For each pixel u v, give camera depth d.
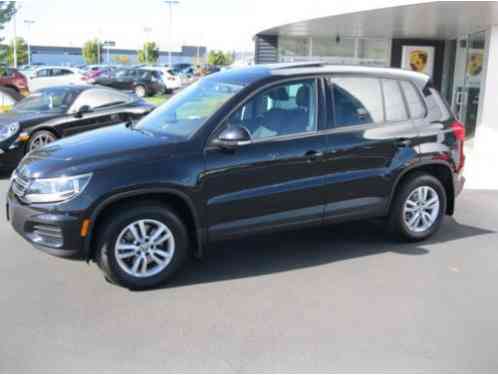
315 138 5.12
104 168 4.40
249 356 3.66
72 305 4.35
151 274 4.64
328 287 4.77
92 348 3.72
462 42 15.31
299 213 5.14
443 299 4.57
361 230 6.36
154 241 4.63
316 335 3.94
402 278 5.00
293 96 5.11
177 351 3.71
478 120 12.24
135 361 3.58
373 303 4.47
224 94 5.07
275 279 4.93
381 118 5.55
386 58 17.06
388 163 5.51
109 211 4.52
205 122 4.82
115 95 10.56
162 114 5.45
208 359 3.62
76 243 4.36
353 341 3.86
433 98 5.93
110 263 4.50
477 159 11.13
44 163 4.53
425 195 5.89
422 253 5.65
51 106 9.91
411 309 4.37
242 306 4.38
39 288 4.66
